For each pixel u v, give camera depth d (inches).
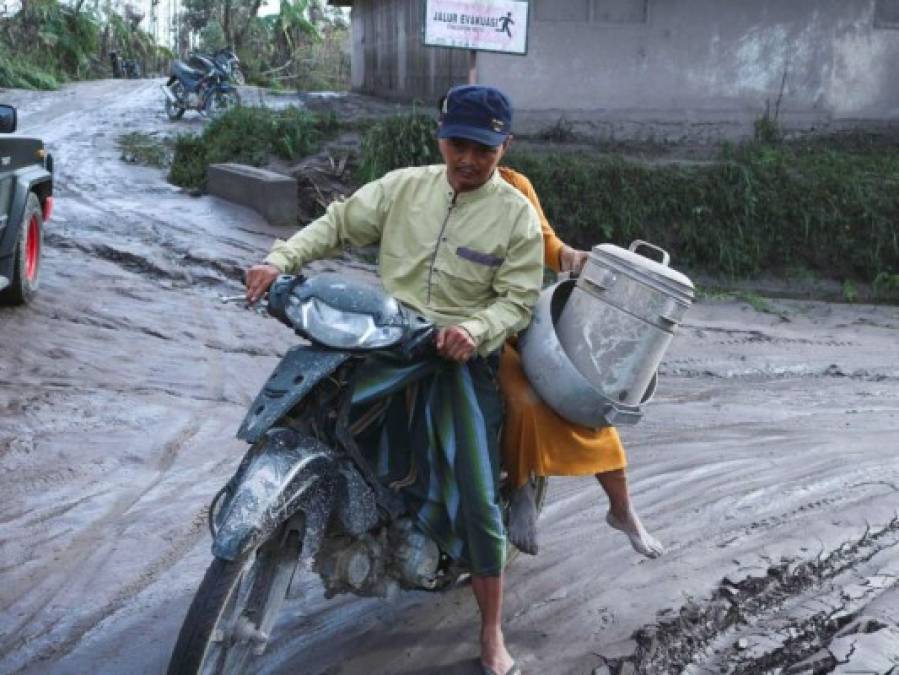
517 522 133.0
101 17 1498.5
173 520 170.2
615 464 131.3
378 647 134.6
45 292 307.6
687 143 577.3
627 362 120.8
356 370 112.6
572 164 483.2
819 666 133.0
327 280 111.2
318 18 1665.8
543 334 123.3
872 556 168.4
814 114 590.9
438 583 126.4
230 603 106.3
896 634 140.8
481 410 121.1
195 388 238.8
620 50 569.6
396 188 125.4
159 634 136.2
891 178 498.6
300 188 483.5
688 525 178.5
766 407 265.7
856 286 470.6
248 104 772.0
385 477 117.0
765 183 482.0
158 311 301.0
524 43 427.8
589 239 480.1
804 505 189.3
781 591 155.3
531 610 145.7
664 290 119.0
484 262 121.5
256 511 100.2
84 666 127.7
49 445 195.0
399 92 767.7
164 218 435.2
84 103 868.6
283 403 105.1
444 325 123.0
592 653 134.7
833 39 585.3
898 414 264.1
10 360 242.2
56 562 153.3
